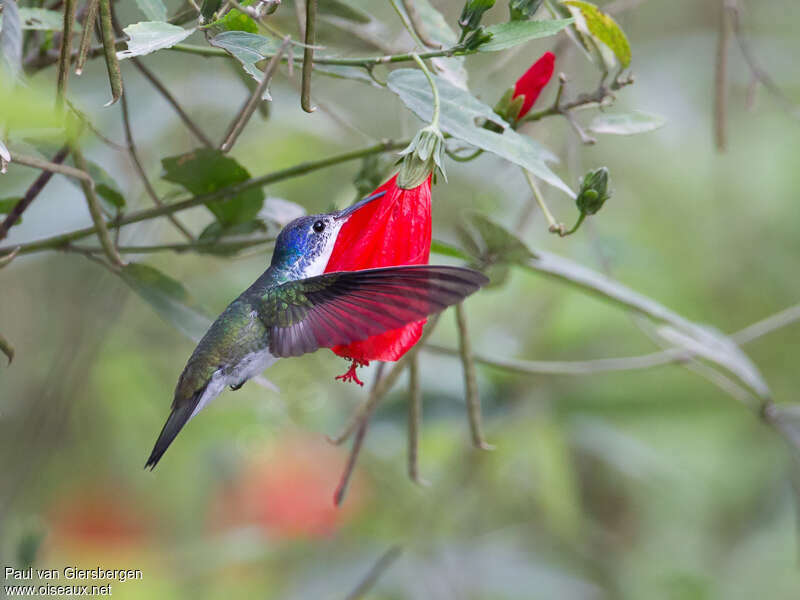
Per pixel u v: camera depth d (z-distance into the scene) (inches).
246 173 176.1
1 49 116.4
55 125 76.0
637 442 322.7
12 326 295.1
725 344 241.6
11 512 258.1
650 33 388.5
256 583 323.3
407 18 171.0
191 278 321.1
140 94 263.9
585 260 334.0
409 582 296.0
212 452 333.4
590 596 311.9
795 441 242.1
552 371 227.1
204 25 141.2
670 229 389.4
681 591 340.8
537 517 320.2
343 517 313.0
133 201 265.4
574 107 169.3
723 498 367.2
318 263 174.6
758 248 390.9
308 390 305.3
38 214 244.8
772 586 353.7
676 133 383.2
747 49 218.5
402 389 279.4
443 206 296.2
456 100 151.2
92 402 318.7
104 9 133.3
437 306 141.0
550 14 183.0
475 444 198.2
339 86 280.5
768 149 394.0
